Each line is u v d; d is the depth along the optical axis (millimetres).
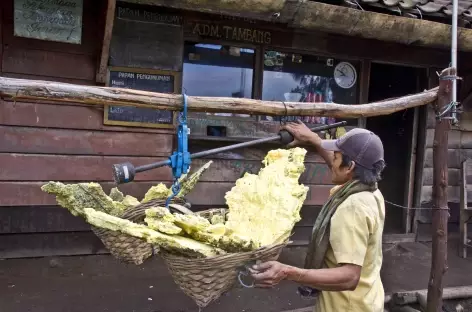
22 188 3768
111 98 1966
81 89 1907
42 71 3697
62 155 3848
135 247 1967
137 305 3254
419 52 5039
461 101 5223
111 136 3965
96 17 3764
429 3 4316
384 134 6066
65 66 3756
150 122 4043
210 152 2115
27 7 3436
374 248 1799
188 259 1527
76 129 3859
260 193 1918
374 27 3715
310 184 4809
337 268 1644
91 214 1554
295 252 4656
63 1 3520
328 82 4816
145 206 2121
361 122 4988
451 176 5430
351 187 1800
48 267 3814
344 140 1814
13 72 3625
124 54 3865
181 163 1994
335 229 1711
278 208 1802
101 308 3170
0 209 3785
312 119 4758
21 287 3404
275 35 4465
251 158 4500
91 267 3902
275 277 1538
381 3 3764
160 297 3414
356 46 4781
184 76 4281
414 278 4184
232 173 4473
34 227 3904
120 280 3693
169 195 2127
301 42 4570
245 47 4402
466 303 3842
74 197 1987
